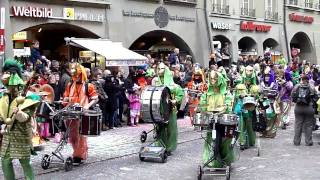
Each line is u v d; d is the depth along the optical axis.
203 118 9.63
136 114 17.28
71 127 10.59
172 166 11.00
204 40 28.00
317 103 14.09
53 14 20.11
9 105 7.85
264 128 13.21
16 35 18.83
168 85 11.80
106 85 16.12
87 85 10.34
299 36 38.00
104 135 15.07
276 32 34.06
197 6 27.77
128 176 10.00
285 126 17.45
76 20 21.03
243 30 31.00
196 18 27.77
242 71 13.51
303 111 13.75
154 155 11.27
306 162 11.52
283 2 34.59
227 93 10.17
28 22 19.23
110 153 12.30
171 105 11.80
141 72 17.64
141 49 28.34
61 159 10.38
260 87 13.54
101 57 19.55
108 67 19.17
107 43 19.67
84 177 9.82
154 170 10.58
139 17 24.09
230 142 9.79
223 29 29.34
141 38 28.22
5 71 7.89
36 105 7.96
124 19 23.33
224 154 9.97
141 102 11.05
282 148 13.46
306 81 13.80
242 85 12.51
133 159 11.68
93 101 10.28
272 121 15.16
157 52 28.34
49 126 13.91
